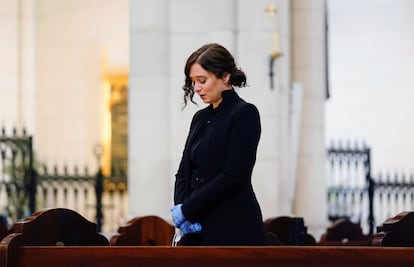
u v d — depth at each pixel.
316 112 26.97
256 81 22.31
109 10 36.72
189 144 11.40
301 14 27.02
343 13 38.19
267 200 22.27
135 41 22.73
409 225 11.94
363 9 37.75
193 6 22.50
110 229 34.22
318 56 27.11
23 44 37.50
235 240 10.90
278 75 22.66
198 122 11.50
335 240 20.22
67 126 37.00
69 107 37.06
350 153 31.64
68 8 37.31
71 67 37.16
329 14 38.44
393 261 9.47
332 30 38.41
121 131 36.16
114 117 36.34
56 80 37.34
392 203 36.34
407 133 36.56
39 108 37.44
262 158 22.27
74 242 12.03
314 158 26.84
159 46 22.59
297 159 26.66
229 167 10.88
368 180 30.86
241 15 22.39
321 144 27.03
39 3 37.72
